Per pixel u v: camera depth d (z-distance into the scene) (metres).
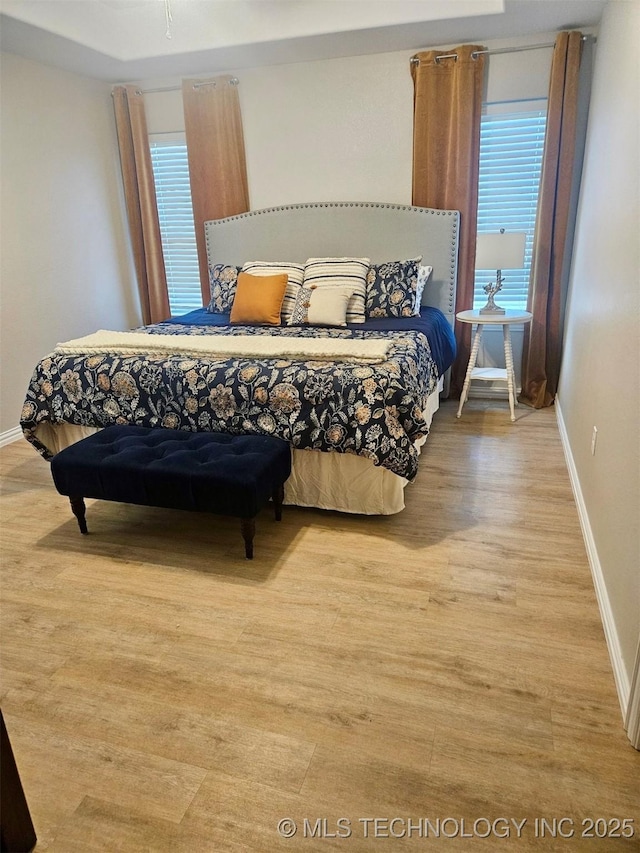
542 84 3.83
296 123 4.35
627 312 2.01
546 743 1.55
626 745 1.54
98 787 1.48
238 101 4.39
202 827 1.37
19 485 3.24
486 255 3.80
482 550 2.46
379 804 1.41
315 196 4.50
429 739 1.58
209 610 2.14
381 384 2.57
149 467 2.39
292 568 2.38
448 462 3.33
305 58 4.09
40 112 3.99
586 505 2.58
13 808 1.29
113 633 2.04
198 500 2.36
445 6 3.39
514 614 2.06
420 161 4.11
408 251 4.27
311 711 1.68
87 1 3.62
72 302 4.41
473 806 1.40
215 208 4.66
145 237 4.82
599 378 2.49
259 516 2.79
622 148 2.34
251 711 1.69
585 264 3.23
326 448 2.62
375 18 3.49
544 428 3.84
